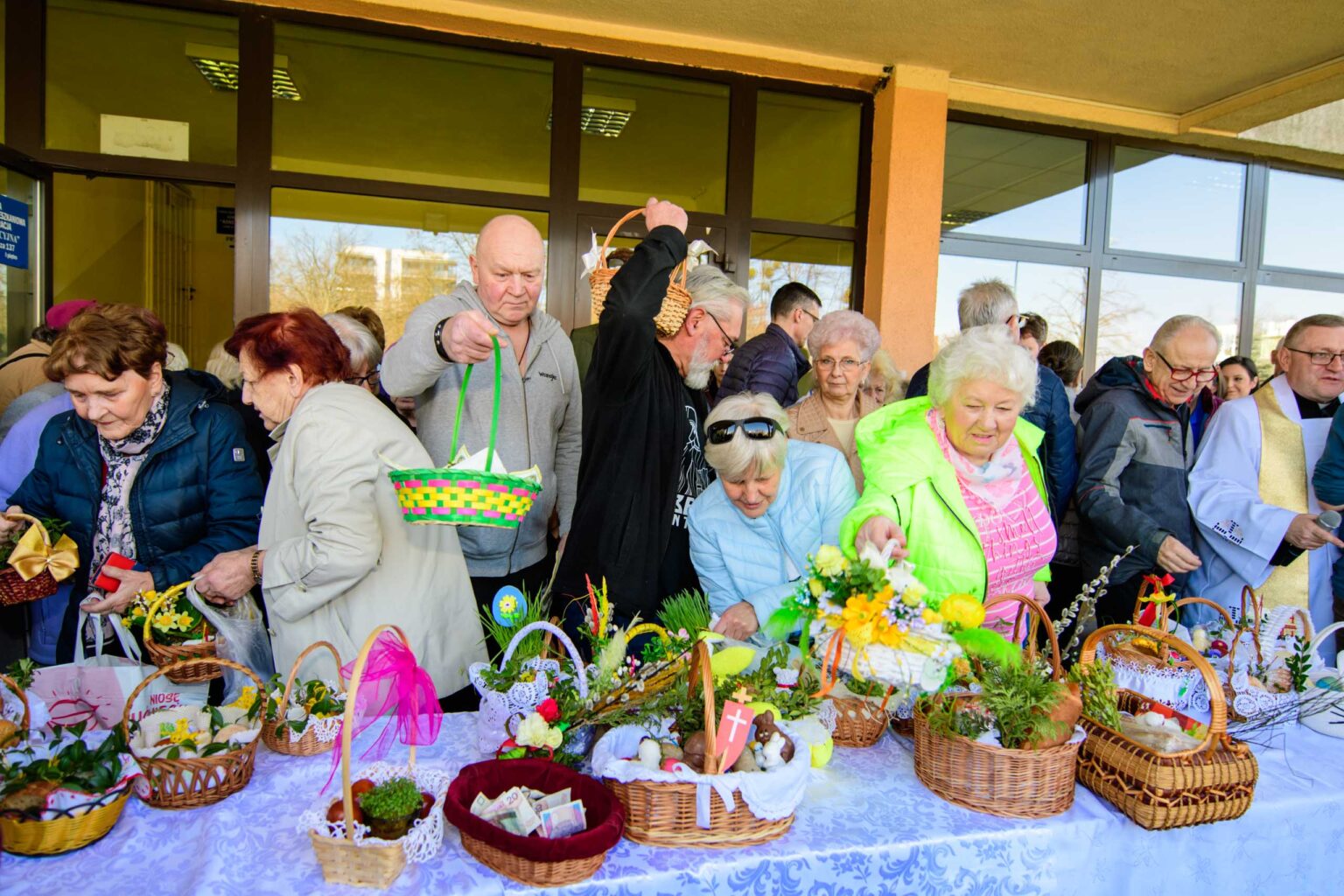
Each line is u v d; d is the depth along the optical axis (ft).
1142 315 18.17
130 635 5.87
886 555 4.83
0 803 3.85
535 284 6.42
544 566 7.60
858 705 5.26
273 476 5.67
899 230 15.38
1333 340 7.91
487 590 7.09
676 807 4.01
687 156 15.39
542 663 4.78
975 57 14.93
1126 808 4.53
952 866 4.22
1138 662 5.72
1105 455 8.14
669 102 15.15
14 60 12.52
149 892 3.77
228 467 6.75
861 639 4.48
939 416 6.04
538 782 4.21
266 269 13.66
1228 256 18.65
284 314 5.79
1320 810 4.78
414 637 5.70
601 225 14.92
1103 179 17.52
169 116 13.61
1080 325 17.75
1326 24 13.41
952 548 5.80
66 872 3.87
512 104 14.82
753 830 4.09
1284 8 12.92
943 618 4.62
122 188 19.95
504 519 4.40
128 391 6.19
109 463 6.67
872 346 7.77
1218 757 4.50
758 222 15.49
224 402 7.02
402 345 6.01
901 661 4.45
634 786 4.03
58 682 5.49
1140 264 17.94
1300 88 15.20
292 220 14.08
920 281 15.55
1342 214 19.26
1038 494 6.12
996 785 4.44
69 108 13.16
